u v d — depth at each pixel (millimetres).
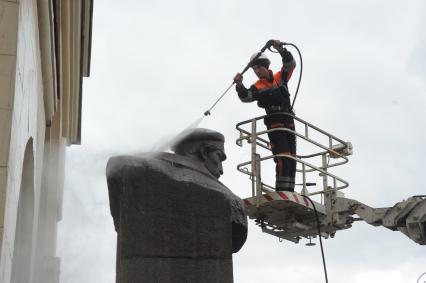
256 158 11039
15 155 5520
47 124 10688
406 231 11156
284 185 11070
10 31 5398
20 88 5660
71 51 12414
